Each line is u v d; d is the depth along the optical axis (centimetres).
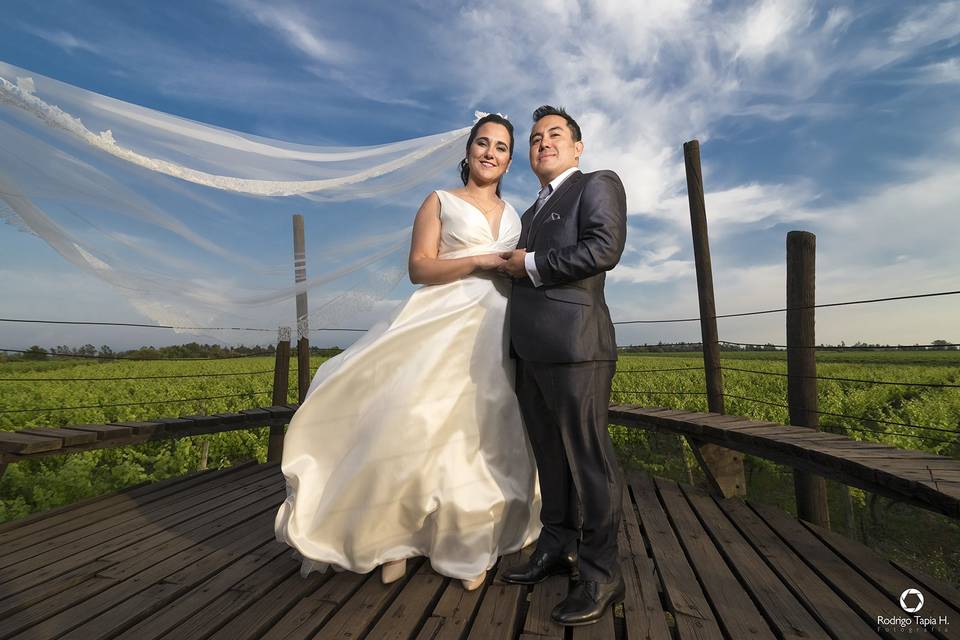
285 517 194
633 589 200
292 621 170
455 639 160
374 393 192
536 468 217
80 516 287
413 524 193
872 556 228
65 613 177
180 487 348
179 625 169
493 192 229
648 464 609
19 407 835
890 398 1108
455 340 198
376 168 241
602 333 182
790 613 179
